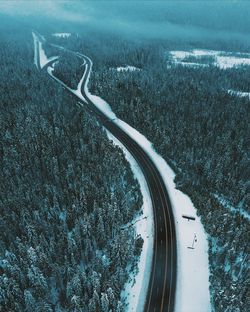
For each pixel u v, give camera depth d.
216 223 92.00
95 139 131.00
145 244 89.31
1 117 156.50
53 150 125.81
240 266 78.00
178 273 80.81
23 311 68.00
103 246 85.50
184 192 112.56
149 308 71.81
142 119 165.38
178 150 136.75
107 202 95.25
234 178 122.06
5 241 86.31
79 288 68.12
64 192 101.69
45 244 81.38
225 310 65.06
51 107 173.88
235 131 158.12
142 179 120.06
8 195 101.62
